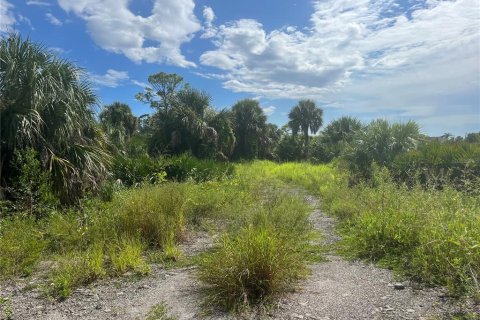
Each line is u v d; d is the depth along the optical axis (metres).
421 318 3.05
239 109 32.22
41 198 6.68
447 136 17.86
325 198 10.50
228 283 3.51
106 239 5.38
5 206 6.38
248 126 32.03
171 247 5.32
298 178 17.52
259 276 3.60
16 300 3.78
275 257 3.68
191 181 11.00
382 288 3.81
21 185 6.69
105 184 8.52
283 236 4.64
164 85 29.62
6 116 7.11
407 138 14.23
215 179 12.95
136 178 11.34
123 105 34.31
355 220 6.73
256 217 6.26
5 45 7.41
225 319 3.23
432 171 9.12
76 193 7.72
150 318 3.28
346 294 3.68
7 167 7.21
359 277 4.19
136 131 34.66
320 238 6.14
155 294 3.87
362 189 8.90
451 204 5.30
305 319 3.14
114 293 3.93
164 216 6.05
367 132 15.04
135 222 5.83
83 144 8.52
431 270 3.96
